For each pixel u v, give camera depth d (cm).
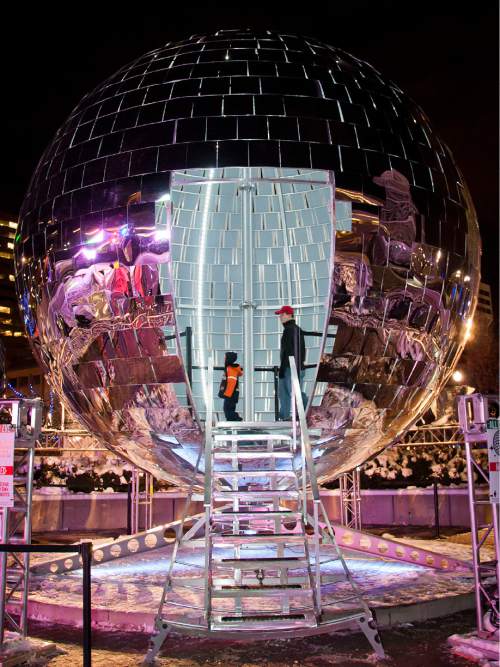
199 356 1214
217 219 1221
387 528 1683
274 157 770
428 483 1805
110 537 1572
